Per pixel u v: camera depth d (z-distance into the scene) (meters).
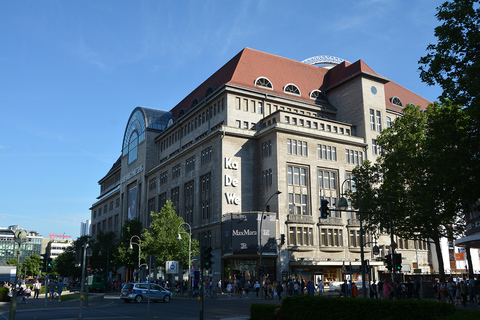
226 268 59.38
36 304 38.34
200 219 68.50
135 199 95.75
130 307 34.69
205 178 69.12
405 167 42.22
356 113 74.25
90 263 84.06
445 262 79.31
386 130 46.81
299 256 60.75
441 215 37.88
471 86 20.91
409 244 74.31
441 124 23.81
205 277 63.16
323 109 76.31
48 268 32.88
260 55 78.81
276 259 58.75
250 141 66.88
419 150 41.38
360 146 71.31
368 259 64.81
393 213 42.28
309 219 62.66
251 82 72.12
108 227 118.88
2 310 31.89
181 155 77.00
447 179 23.86
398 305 15.36
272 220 59.19
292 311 18.69
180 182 76.50
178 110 93.62
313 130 66.38
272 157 63.66
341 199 33.84
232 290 54.28
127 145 105.50
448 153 23.67
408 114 45.03
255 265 58.34
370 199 44.88
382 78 76.38
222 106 70.12
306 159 65.25
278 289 44.69
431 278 48.28
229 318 24.77
